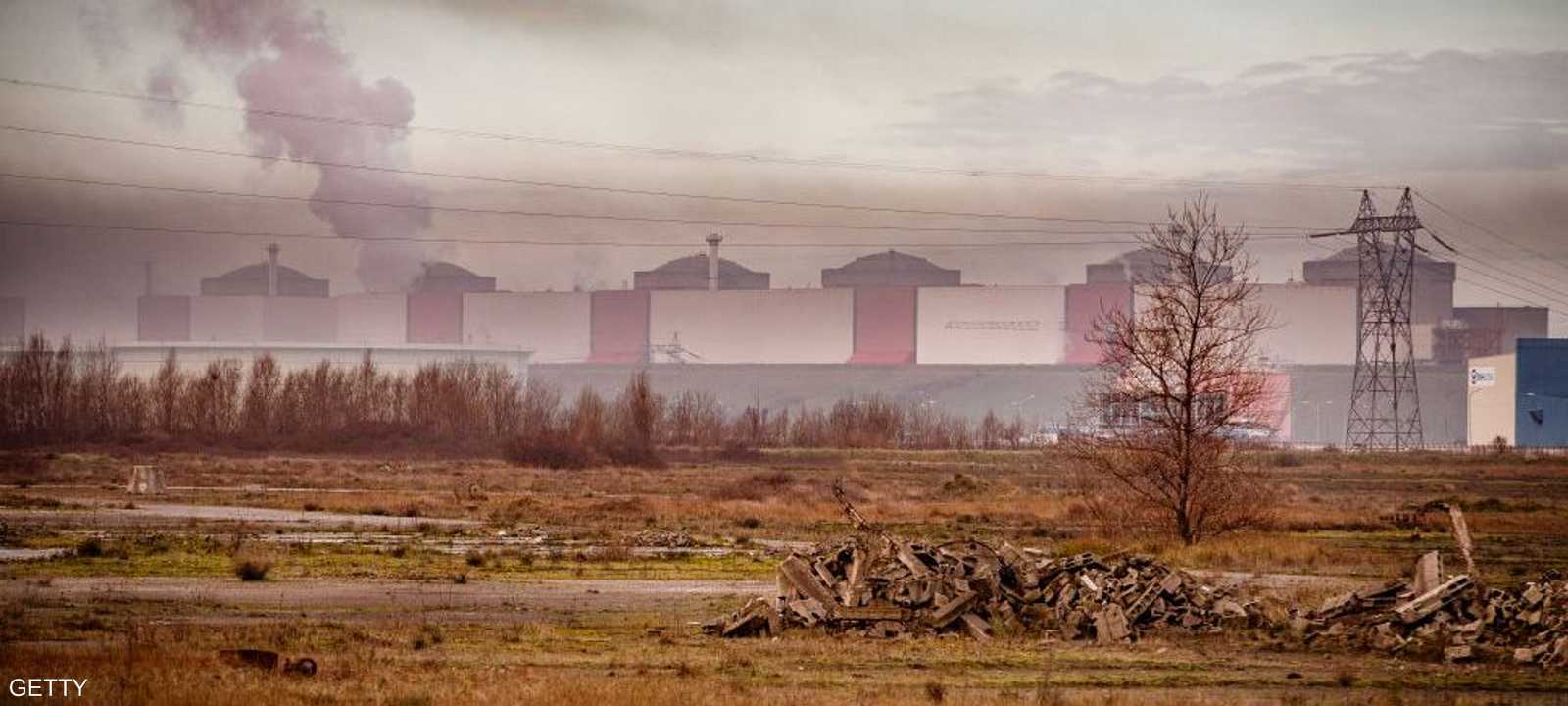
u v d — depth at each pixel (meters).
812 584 61.16
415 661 50.34
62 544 91.25
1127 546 97.50
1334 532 112.56
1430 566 63.75
